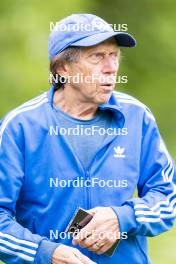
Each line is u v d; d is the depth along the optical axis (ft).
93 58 28.14
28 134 28.53
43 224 28.76
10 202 28.35
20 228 28.22
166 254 56.08
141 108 29.40
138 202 28.45
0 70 82.69
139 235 29.04
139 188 29.58
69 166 28.50
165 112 106.83
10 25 83.82
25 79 82.43
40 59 83.35
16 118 28.68
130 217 28.22
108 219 27.99
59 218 28.60
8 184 28.35
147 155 29.30
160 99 107.65
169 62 109.81
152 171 29.30
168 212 28.96
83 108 28.71
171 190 29.19
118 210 28.14
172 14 111.65
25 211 28.99
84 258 27.68
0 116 82.17
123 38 28.12
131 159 28.91
